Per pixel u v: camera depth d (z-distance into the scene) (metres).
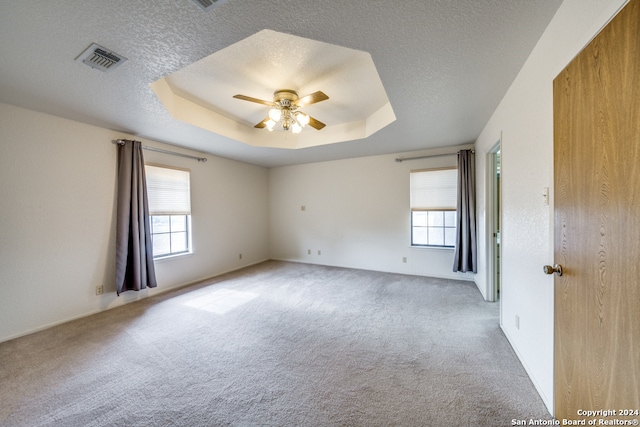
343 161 5.30
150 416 1.51
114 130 3.23
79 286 2.92
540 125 1.62
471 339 2.37
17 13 1.31
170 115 2.75
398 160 4.70
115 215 3.25
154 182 3.73
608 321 1.01
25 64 1.79
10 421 1.48
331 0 1.26
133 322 2.79
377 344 2.30
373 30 1.50
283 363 2.03
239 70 2.40
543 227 1.59
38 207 2.63
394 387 1.74
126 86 2.12
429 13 1.36
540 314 1.64
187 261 4.22
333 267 5.31
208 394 1.69
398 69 1.93
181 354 2.17
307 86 2.71
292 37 1.93
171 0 1.25
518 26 1.48
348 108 3.35
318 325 2.70
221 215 4.90
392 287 3.94
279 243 6.12
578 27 1.19
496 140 2.68
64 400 1.64
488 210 3.32
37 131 2.62
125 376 1.88
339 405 1.58
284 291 3.80
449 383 1.77
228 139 3.68
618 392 0.96
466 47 1.67
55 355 2.15
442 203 4.38
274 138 4.27
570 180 1.27
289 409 1.56
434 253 4.51
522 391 1.68
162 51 1.68
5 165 2.43
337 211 5.40
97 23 1.41
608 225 1.01
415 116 2.89
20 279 2.52
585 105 1.14
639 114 0.85
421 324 2.69
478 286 3.86
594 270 1.09
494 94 2.34
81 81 2.04
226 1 1.26
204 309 3.14
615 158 0.97
